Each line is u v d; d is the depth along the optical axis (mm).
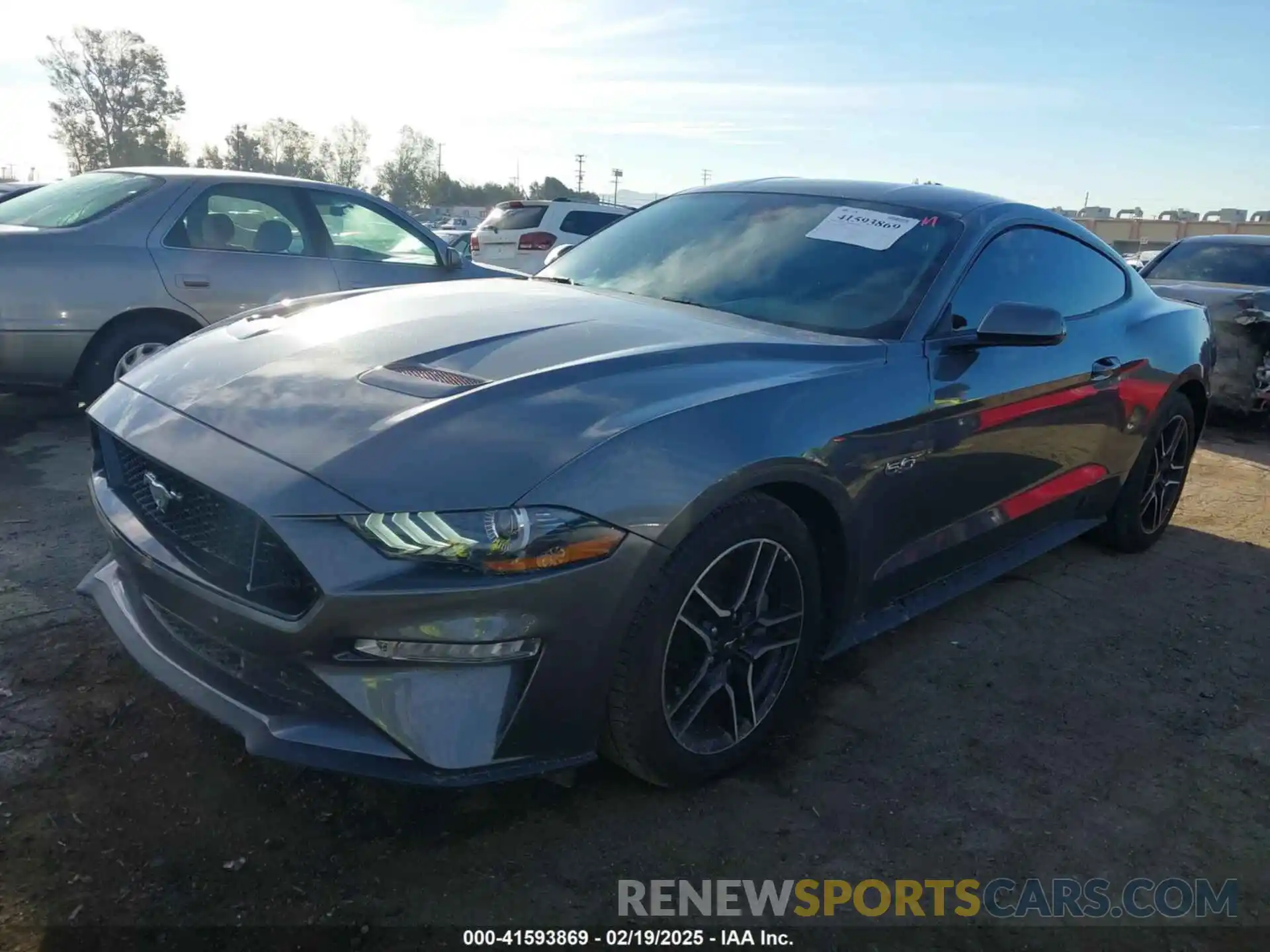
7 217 5855
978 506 3287
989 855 2367
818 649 2852
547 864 2207
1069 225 3887
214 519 2145
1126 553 4582
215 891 2047
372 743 2016
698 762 2449
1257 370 7297
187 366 2604
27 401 6309
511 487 1996
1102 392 3787
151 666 2330
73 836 2172
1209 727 3045
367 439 2066
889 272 3152
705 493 2207
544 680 2070
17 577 3461
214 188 5766
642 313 2939
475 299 3055
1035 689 3207
